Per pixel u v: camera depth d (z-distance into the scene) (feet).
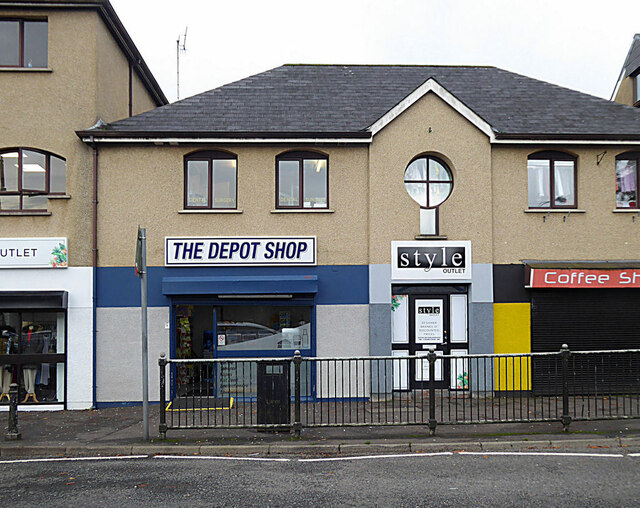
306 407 30.07
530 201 41.88
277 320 40.45
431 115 40.73
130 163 40.11
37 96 39.70
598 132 41.52
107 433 30.58
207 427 28.91
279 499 19.90
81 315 39.17
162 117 41.45
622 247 41.52
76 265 39.32
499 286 40.68
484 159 40.86
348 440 27.99
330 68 49.73
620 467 23.36
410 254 40.24
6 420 34.94
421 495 20.15
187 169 40.88
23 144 39.50
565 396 29.53
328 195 40.86
